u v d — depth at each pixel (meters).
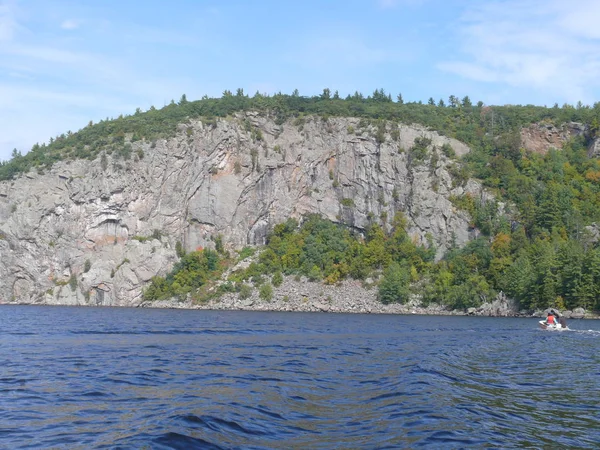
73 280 184.25
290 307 159.75
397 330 84.94
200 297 171.25
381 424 24.14
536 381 36.12
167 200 195.12
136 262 182.38
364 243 191.25
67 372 38.19
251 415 25.27
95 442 21.33
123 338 66.25
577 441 22.44
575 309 131.38
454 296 150.25
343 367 40.94
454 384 33.72
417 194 192.00
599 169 193.50
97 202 189.25
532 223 174.25
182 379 35.31
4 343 59.09
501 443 21.81
